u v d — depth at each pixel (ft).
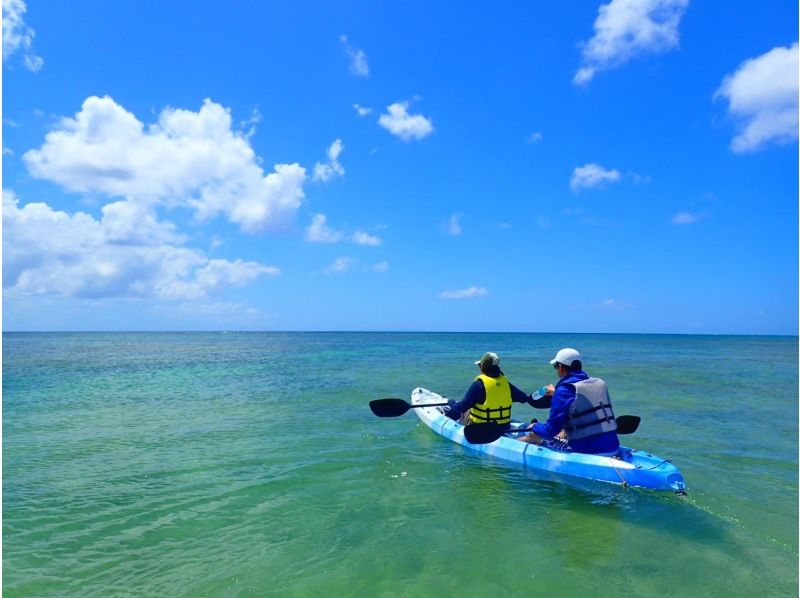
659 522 16.71
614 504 18.38
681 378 60.90
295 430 30.71
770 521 16.76
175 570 13.55
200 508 18.08
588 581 12.89
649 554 14.42
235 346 155.74
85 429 30.78
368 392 46.52
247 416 35.06
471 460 24.23
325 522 16.81
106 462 23.75
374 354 109.50
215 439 28.43
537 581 12.89
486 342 211.82
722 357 109.40
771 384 54.49
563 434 23.12
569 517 17.17
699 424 32.50
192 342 207.10
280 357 98.53
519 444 24.18
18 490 19.90
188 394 45.34
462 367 73.72
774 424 32.58
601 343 215.72
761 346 193.47
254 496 19.30
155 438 28.58
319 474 22.07
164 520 16.98
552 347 155.02
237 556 14.35
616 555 14.34
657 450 25.94
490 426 23.54
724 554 14.40
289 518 17.15
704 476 21.59
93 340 246.27
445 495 19.39
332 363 82.23
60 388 49.37
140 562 13.98
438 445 27.22
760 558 14.15
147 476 21.72
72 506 18.20
